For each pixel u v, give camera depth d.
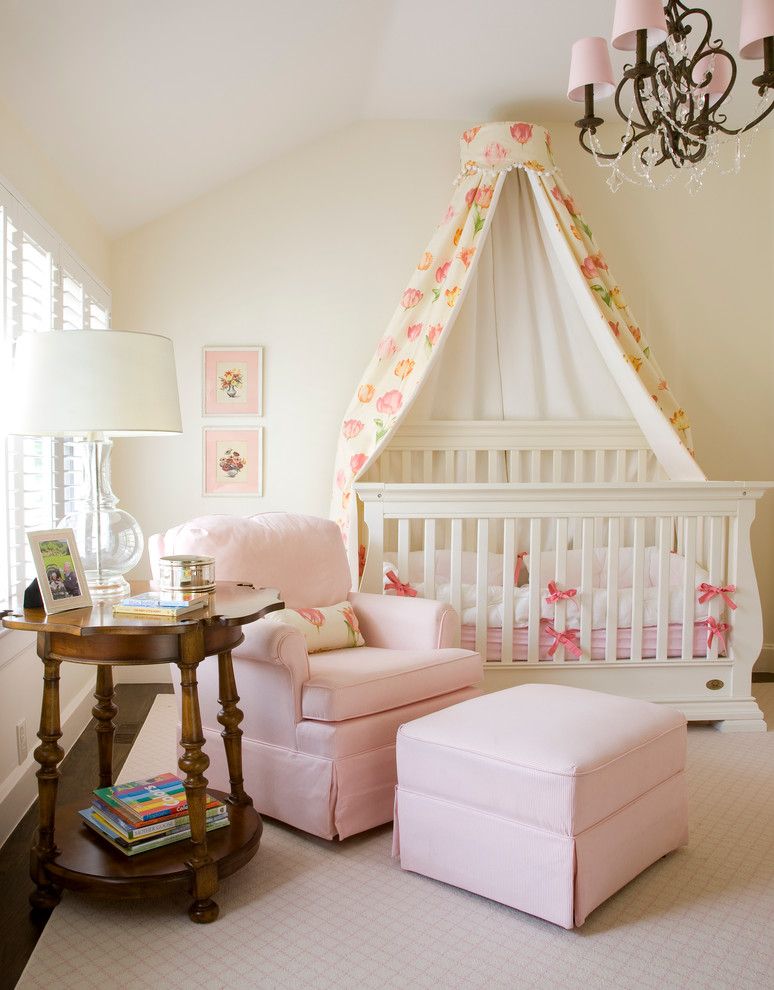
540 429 4.14
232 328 4.29
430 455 4.14
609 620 3.40
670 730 2.26
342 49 3.48
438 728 2.18
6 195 2.44
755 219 4.46
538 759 1.96
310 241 4.31
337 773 2.33
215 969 1.78
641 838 2.14
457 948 1.87
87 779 2.82
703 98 2.52
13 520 2.48
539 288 4.12
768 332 4.49
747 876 2.21
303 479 4.30
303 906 2.05
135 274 4.24
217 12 2.79
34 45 2.46
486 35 3.55
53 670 2.05
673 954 1.84
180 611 2.00
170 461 4.28
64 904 2.06
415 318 3.84
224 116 3.57
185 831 2.12
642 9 2.09
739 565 3.47
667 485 3.39
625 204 4.41
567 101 4.15
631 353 3.85
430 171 4.35
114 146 3.30
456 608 3.42
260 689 2.50
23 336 2.13
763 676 4.43
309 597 2.93
